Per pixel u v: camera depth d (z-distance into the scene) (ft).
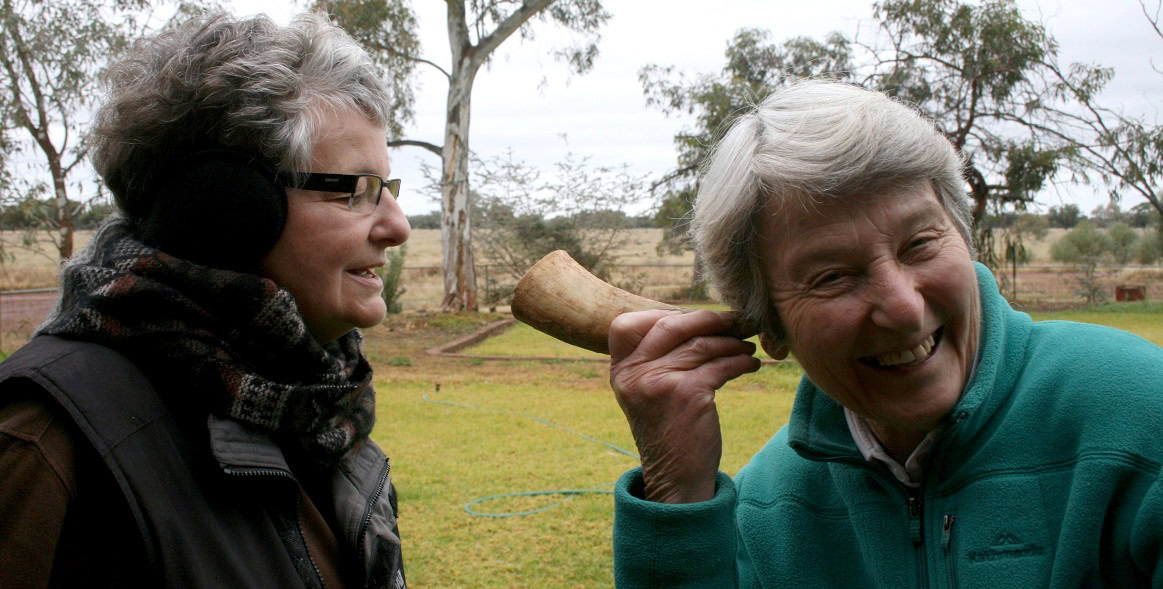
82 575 3.53
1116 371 3.94
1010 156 57.00
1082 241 108.58
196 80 4.06
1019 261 71.05
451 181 60.80
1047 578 3.88
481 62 59.88
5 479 3.37
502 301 73.56
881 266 3.82
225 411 3.87
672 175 71.82
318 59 4.42
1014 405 4.15
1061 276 86.48
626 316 4.53
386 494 5.08
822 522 4.99
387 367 35.96
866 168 3.69
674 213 72.18
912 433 4.48
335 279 4.53
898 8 55.42
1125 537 3.70
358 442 4.82
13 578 3.29
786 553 4.98
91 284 3.91
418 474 17.39
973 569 4.05
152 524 3.52
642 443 4.44
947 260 3.90
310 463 4.49
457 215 61.77
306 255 4.41
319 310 4.57
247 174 4.10
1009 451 4.09
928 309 3.92
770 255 4.12
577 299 4.71
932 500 4.32
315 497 4.60
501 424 22.75
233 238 4.12
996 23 53.26
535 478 17.07
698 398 4.32
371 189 4.65
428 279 104.01
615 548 4.38
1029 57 53.67
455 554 12.91
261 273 4.41
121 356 3.83
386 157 4.86
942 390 4.08
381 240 4.77
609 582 11.87
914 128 3.86
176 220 4.08
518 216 69.41
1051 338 4.33
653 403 4.34
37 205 38.96
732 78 66.59
